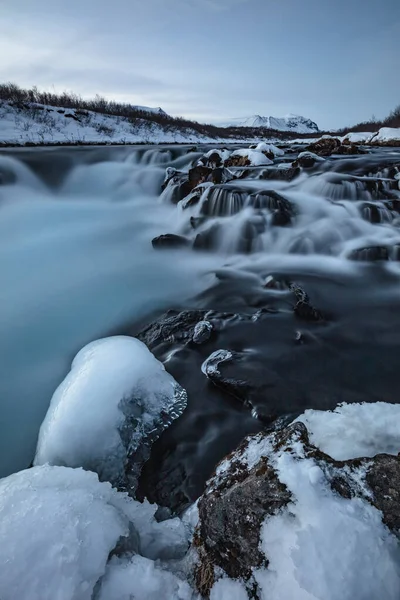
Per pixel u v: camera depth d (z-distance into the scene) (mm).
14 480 1977
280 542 1449
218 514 1746
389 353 4391
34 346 5246
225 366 3992
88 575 1469
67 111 39438
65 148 23359
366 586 1262
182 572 1713
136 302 6398
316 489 1554
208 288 6672
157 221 11766
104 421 2818
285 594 1332
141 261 8422
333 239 8109
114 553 1635
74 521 1632
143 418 3162
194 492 2711
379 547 1353
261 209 8961
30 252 9148
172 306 6121
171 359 4262
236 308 5789
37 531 1557
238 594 1464
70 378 3357
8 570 1411
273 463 1763
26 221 11984
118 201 15125
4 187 14984
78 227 11336
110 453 2730
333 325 5062
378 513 1466
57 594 1382
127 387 3145
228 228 8672
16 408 4051
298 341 4605
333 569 1295
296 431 1998
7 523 1590
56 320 5922
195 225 9602
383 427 2340
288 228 8547
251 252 8406
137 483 2793
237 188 9750
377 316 5336
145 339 4844
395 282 6520
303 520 1465
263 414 3350
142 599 1489
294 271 7199
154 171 16953
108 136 37938
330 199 9688
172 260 8391
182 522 2178
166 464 2951
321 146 18484
